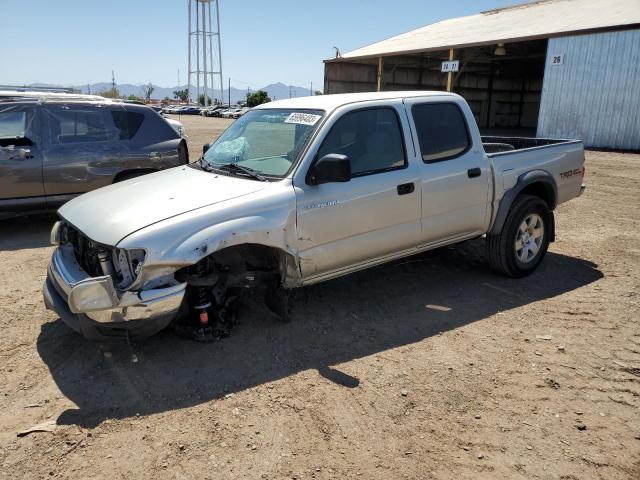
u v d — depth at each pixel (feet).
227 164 14.90
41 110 24.44
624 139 68.18
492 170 17.08
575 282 17.94
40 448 9.51
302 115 14.70
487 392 11.28
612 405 10.85
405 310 15.58
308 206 13.25
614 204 31.50
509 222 17.52
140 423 10.23
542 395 11.18
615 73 68.18
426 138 15.79
